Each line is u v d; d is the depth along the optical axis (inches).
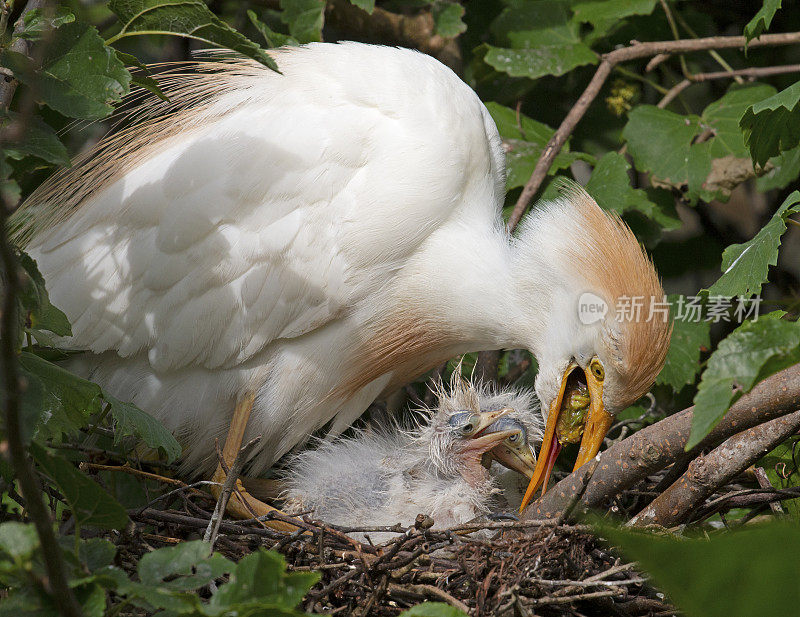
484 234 222.1
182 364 212.7
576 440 217.5
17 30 146.6
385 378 240.1
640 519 164.9
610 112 290.2
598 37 279.3
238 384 217.2
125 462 207.8
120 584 109.0
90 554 117.8
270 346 217.2
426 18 288.4
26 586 109.1
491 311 221.1
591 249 210.4
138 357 215.6
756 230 314.0
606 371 207.2
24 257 135.0
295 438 232.7
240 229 210.7
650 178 270.1
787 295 297.7
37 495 93.3
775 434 147.3
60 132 242.5
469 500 208.5
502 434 214.2
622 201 242.1
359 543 168.6
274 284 210.4
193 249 209.5
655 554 93.3
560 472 232.1
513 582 152.9
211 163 213.3
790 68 261.3
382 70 223.9
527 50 273.9
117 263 211.9
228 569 113.9
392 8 296.8
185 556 114.9
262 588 108.7
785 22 296.8
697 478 156.3
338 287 211.8
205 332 210.7
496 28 285.1
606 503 181.2
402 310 224.2
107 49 141.9
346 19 284.0
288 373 219.0
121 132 234.7
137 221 213.2
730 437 153.3
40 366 151.4
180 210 210.4
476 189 224.4
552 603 152.7
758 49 300.8
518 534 171.8
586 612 165.9
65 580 98.0
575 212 217.9
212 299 210.1
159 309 210.4
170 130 230.1
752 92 264.5
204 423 221.5
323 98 220.7
